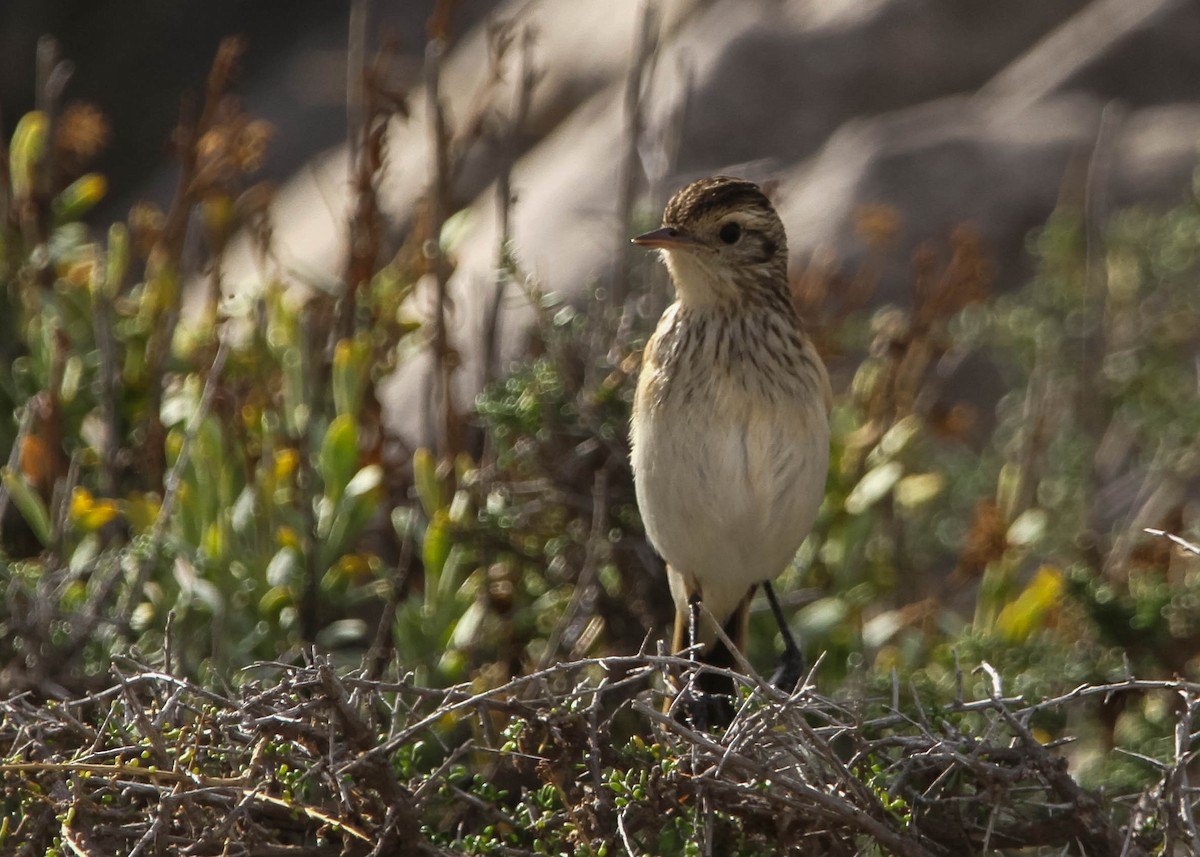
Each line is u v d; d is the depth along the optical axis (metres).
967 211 17.03
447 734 10.30
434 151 11.99
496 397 11.80
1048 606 11.62
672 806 7.89
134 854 7.27
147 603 10.88
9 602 10.08
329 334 12.17
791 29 19.16
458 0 11.98
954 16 19.31
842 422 12.95
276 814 7.91
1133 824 7.80
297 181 22.47
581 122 19.33
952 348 13.88
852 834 7.86
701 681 11.08
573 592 11.45
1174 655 11.15
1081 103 18.53
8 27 26.89
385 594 11.52
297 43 26.94
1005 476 13.41
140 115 26.41
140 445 12.12
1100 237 15.28
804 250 16.72
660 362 10.55
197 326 12.80
